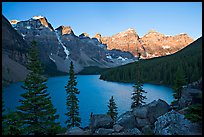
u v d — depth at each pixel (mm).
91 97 96250
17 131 20078
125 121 27375
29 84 27016
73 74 40469
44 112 27266
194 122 17703
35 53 27969
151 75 171125
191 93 31500
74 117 40469
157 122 20781
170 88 129625
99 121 24469
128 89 128000
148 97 94188
